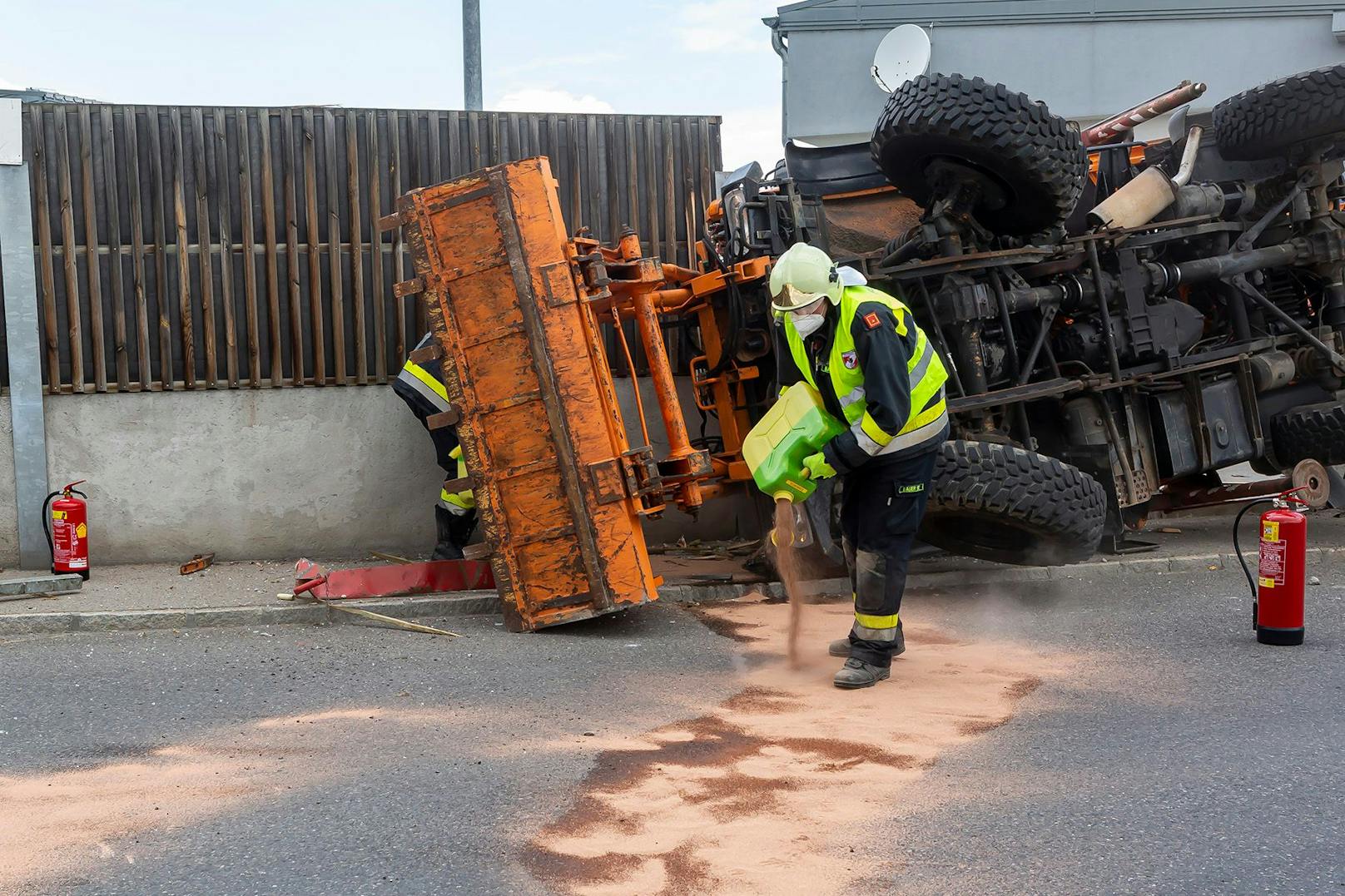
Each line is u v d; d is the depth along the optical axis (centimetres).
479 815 386
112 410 819
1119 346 796
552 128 889
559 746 457
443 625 681
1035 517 685
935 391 535
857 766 430
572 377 657
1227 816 377
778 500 562
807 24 1388
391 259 856
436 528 841
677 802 396
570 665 585
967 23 1370
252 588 746
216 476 836
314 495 852
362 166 852
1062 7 1361
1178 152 869
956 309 726
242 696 532
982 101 691
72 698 531
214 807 396
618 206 904
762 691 535
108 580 774
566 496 657
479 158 874
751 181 771
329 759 445
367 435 857
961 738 462
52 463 812
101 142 812
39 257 805
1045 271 772
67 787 417
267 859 354
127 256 820
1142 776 414
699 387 838
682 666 583
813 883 334
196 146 825
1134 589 745
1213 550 843
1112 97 1366
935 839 363
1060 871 339
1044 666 568
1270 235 873
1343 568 793
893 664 577
